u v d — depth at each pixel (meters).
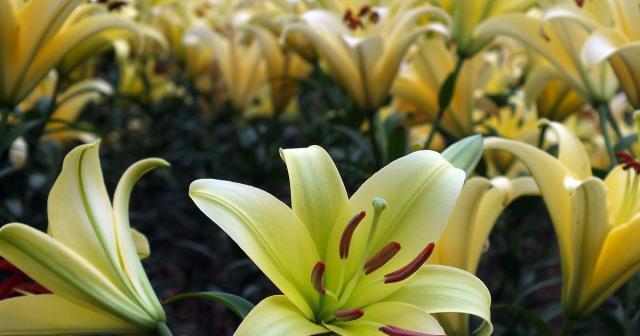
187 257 1.61
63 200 0.60
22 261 0.57
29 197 1.33
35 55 0.79
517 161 1.13
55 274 0.58
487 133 1.17
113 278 0.60
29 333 0.59
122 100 1.63
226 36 1.46
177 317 1.48
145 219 1.62
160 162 0.64
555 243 1.70
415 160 0.62
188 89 1.65
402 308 0.58
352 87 0.94
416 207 0.61
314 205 0.61
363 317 0.59
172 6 1.52
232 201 0.58
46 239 0.57
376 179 0.61
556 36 0.86
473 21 0.92
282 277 0.58
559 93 1.05
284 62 1.30
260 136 1.41
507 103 1.18
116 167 1.53
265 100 1.68
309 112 1.81
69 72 1.02
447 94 0.93
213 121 1.64
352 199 0.61
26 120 1.06
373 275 0.60
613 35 0.77
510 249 1.17
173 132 1.92
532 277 1.17
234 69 1.41
